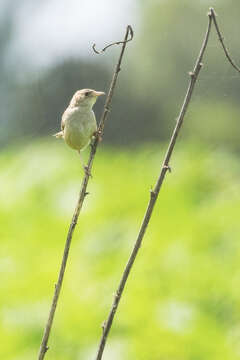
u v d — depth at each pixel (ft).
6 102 139.33
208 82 25.18
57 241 44.24
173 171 50.34
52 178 52.08
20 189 52.11
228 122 92.48
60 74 126.82
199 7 144.25
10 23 168.25
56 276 38.34
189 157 52.16
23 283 37.24
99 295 35.99
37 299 35.99
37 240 43.50
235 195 47.52
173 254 39.14
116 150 64.39
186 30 145.07
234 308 35.88
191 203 47.57
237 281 36.60
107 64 142.51
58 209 48.19
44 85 121.39
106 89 137.90
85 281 37.93
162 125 147.33
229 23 127.34
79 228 45.24
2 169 56.70
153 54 151.12
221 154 52.08
